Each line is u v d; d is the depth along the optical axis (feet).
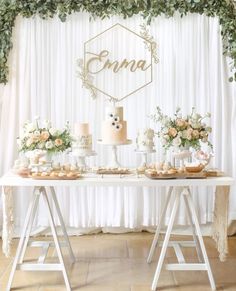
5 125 16.19
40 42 16.19
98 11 15.93
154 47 16.16
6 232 11.93
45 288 11.75
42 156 12.26
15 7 15.62
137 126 16.31
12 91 16.12
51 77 16.29
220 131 16.31
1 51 15.78
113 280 12.27
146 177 11.91
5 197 11.83
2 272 12.91
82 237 16.40
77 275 12.64
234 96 16.15
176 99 16.28
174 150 12.84
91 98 16.28
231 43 15.81
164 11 15.79
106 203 16.51
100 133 16.34
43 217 16.40
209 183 11.36
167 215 16.49
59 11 15.81
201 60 16.19
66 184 11.32
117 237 16.37
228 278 12.39
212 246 15.29
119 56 16.25
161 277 12.50
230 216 16.34
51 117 16.34
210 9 15.80
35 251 14.71
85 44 16.17
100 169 12.73
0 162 16.19
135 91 16.25
